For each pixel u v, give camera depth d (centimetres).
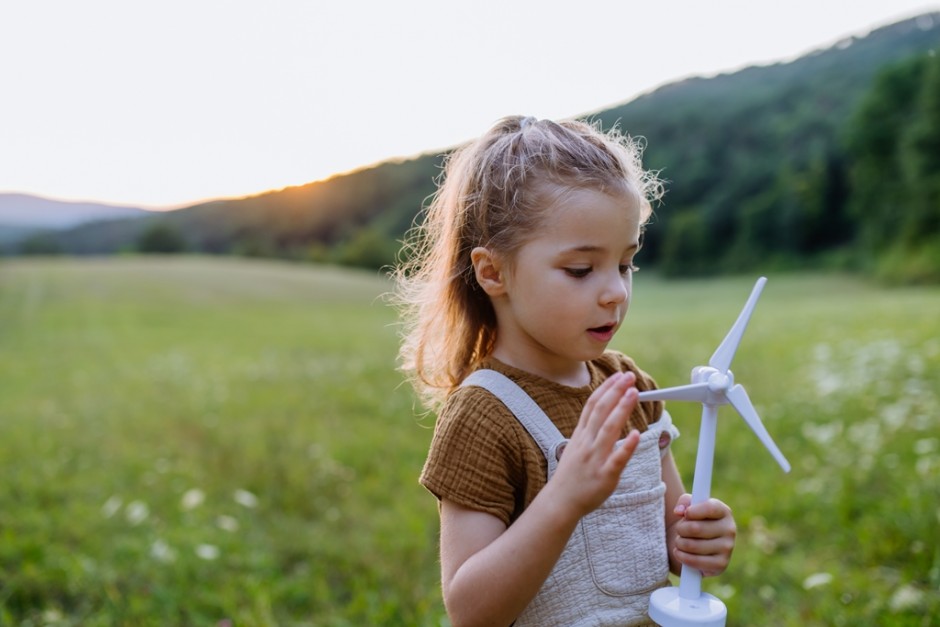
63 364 1173
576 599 142
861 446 440
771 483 414
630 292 146
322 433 597
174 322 1936
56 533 396
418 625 293
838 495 378
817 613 280
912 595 275
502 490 142
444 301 167
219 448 572
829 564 319
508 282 147
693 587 138
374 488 459
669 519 166
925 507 340
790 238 5362
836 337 897
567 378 155
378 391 782
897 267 3891
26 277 2850
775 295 3123
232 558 359
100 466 541
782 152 5866
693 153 6281
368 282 3359
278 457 531
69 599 328
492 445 143
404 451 536
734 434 511
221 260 4284
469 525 141
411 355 191
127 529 406
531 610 143
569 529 125
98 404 797
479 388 148
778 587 308
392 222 7225
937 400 514
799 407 564
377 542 372
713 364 136
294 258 7400
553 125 154
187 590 329
